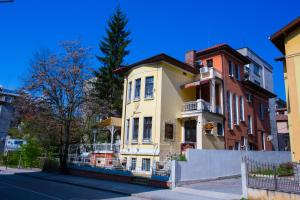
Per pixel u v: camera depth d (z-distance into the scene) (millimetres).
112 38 41531
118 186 17641
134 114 25875
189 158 18328
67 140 26625
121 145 26641
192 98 28094
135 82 26844
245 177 13086
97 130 31859
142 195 14297
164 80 24953
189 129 25922
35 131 30500
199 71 28797
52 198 12641
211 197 13703
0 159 40469
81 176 23969
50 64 27188
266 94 38188
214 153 20344
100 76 38406
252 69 38625
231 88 30297
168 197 13758
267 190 12109
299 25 16766
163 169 19094
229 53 31062
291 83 16438
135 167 24125
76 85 27656
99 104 30734
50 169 28797
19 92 27234
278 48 18938
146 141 24172
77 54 27969
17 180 20844
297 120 15734
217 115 26812
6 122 54406
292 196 11258
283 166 15219
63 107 26750
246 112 32625
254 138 33219
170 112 24922
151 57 25203
